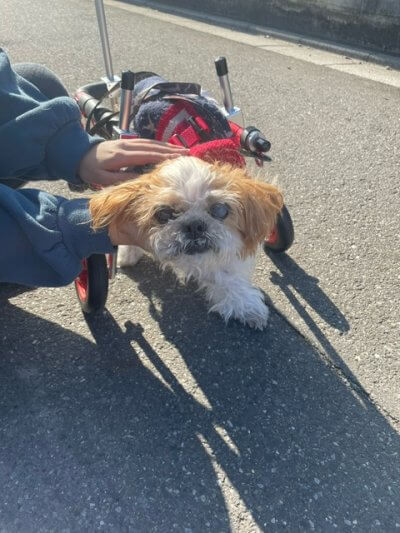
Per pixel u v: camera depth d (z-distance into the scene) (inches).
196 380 19.0
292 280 23.9
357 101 43.7
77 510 14.9
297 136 37.4
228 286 21.0
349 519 15.1
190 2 70.4
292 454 16.7
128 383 18.7
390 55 53.6
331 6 56.5
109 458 16.2
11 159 17.6
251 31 62.8
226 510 15.1
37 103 18.0
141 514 14.9
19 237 16.1
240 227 17.7
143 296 22.6
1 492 15.2
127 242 18.1
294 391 18.8
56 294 22.3
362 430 17.6
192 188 16.2
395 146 36.6
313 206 29.3
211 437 17.0
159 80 24.1
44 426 17.1
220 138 20.3
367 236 27.0
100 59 50.5
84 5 72.0
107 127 23.2
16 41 54.7
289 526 14.8
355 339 21.0
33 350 19.7
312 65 52.0
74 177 18.1
